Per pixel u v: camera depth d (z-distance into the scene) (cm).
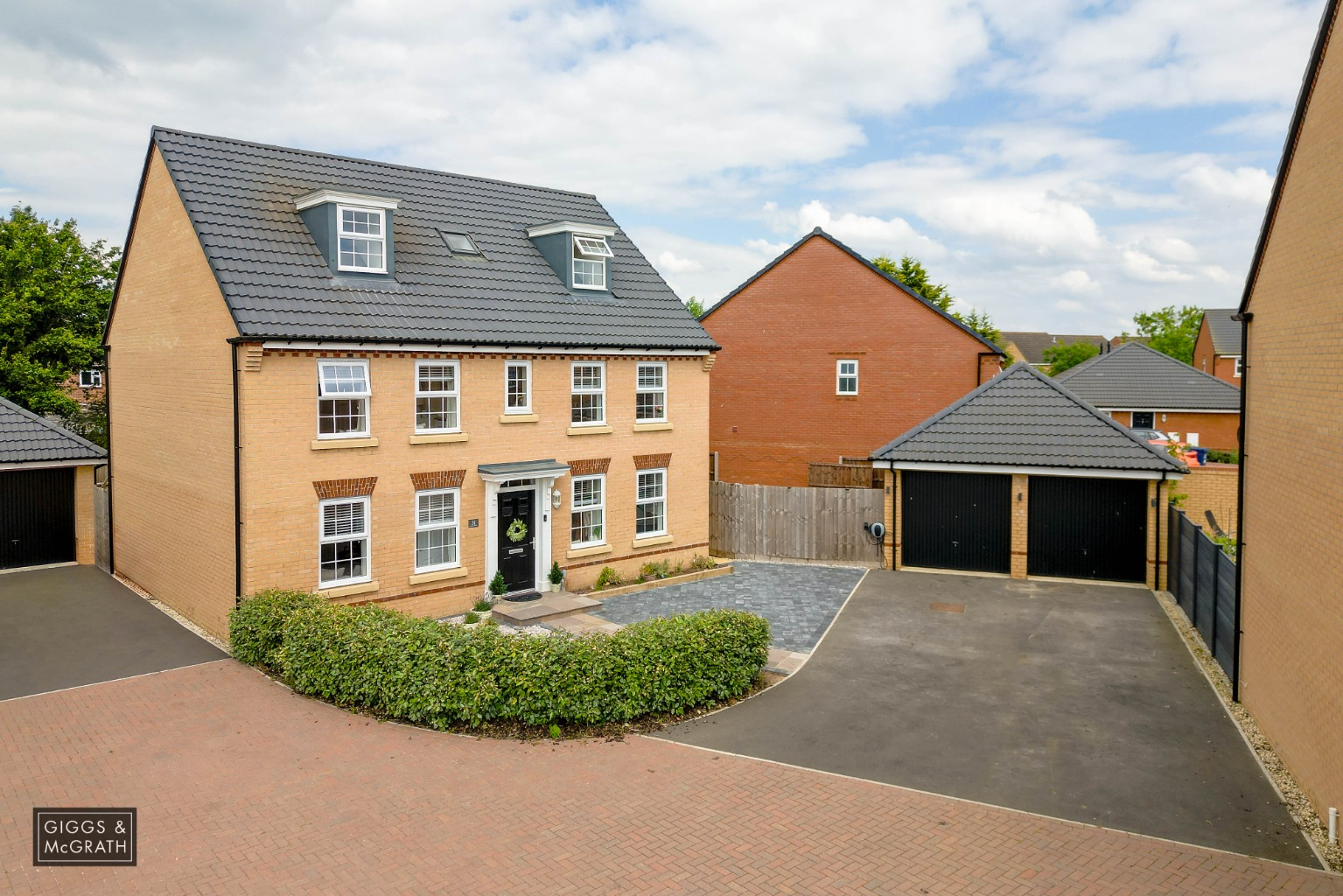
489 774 1040
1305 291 1016
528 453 1858
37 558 2194
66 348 3120
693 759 1091
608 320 2023
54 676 1377
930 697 1314
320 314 1573
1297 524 1027
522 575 1873
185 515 1723
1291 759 1037
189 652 1510
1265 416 1170
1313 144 999
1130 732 1179
